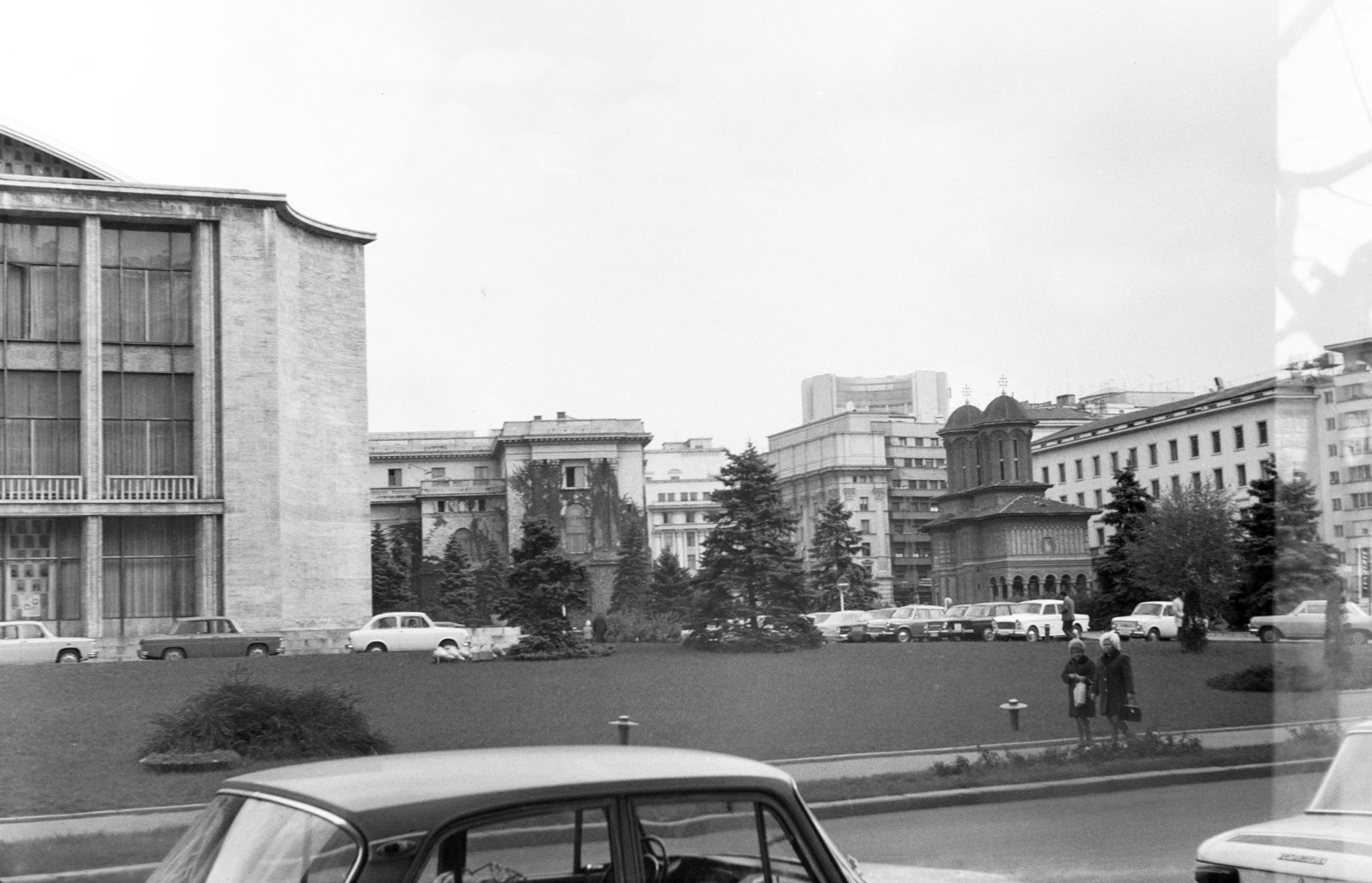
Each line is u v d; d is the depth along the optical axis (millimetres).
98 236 49375
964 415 92375
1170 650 40469
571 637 42938
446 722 27094
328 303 56781
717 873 3861
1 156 53188
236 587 49969
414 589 92500
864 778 17734
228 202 51125
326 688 29844
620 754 4082
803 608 45531
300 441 54688
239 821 3744
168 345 50938
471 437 95875
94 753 21484
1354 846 5828
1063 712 27969
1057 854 12125
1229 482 73000
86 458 48406
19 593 47625
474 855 3486
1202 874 6391
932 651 43250
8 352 48438
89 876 11711
